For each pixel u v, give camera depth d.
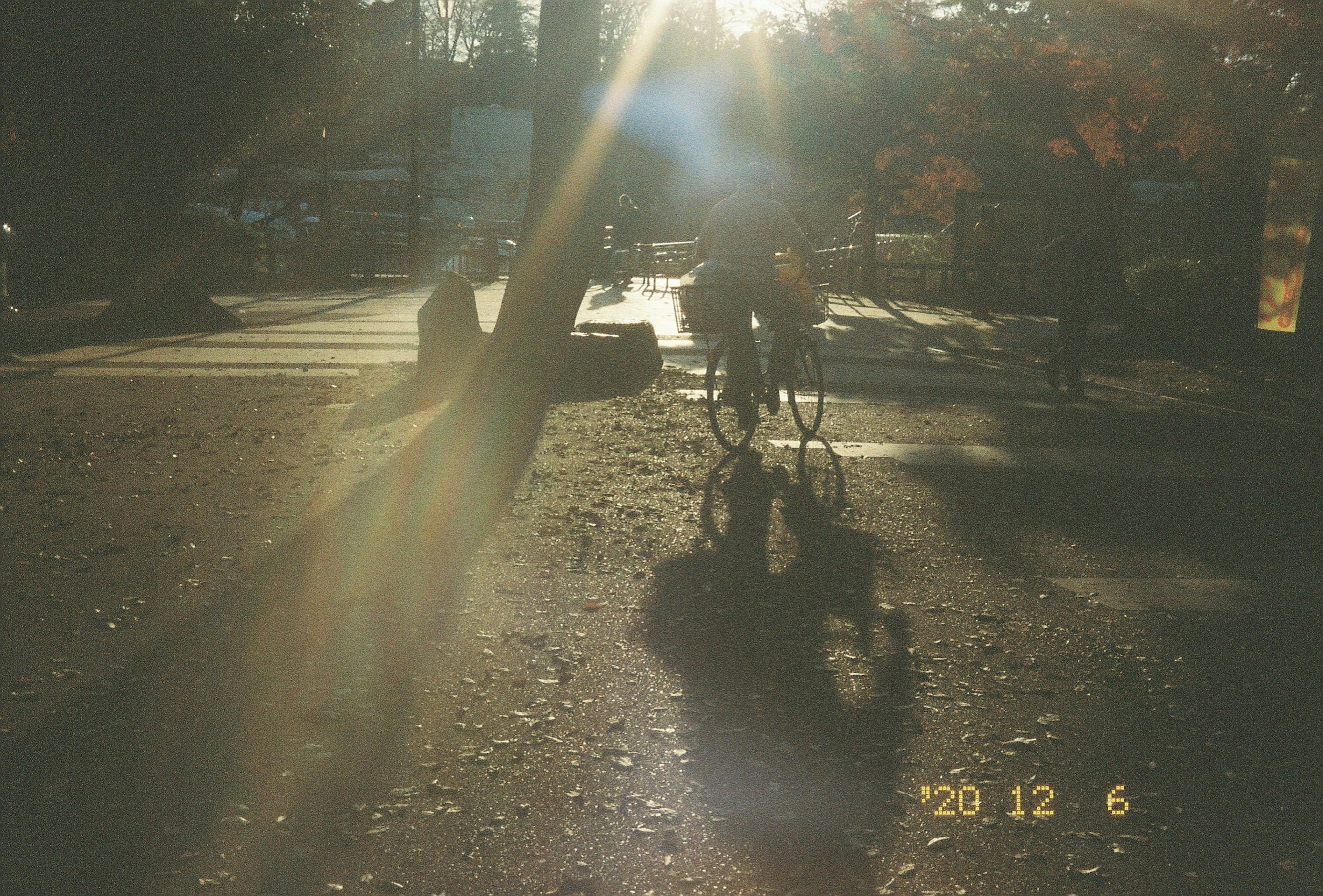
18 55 17.77
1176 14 16.41
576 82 11.95
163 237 19.48
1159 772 3.95
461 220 51.62
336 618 5.32
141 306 19.17
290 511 7.22
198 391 12.20
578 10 11.80
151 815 3.55
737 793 3.74
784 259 9.30
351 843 3.41
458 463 8.63
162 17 18.22
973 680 4.74
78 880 3.21
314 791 3.72
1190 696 4.63
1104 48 20.64
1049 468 9.10
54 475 8.12
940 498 7.96
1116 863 3.37
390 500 7.52
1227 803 3.74
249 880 3.22
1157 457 9.69
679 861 3.34
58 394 11.92
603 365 12.52
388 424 10.20
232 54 18.98
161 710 4.30
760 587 5.90
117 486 7.81
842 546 6.71
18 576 5.84
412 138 39.03
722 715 4.34
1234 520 7.57
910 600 5.75
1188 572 6.38
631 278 30.08
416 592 5.71
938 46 23.78
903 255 34.88
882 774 3.89
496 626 5.26
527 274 12.22
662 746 4.07
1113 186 24.20
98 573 5.92
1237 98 17.48
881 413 11.54
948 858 3.38
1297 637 5.36
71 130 18.89
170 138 19.08
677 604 5.61
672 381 13.12
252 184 42.69
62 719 4.21
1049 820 3.61
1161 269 22.77
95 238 28.02
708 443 9.62
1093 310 13.60
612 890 3.19
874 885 3.23
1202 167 20.95
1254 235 22.03
